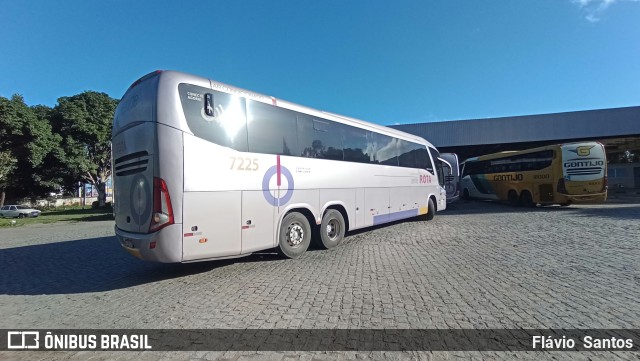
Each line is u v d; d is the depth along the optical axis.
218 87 6.42
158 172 5.61
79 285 6.27
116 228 6.74
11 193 44.78
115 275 6.89
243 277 6.33
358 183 9.91
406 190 12.62
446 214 17.36
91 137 36.53
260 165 6.95
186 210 5.73
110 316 4.67
